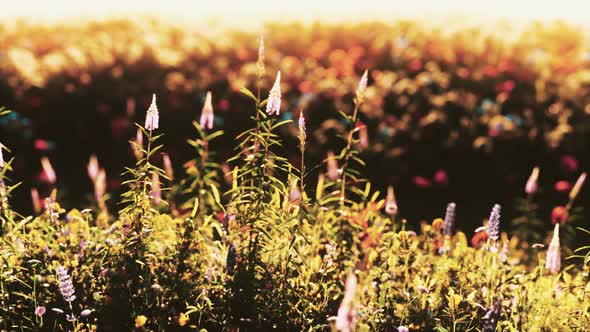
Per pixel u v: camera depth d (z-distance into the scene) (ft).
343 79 17.01
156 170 8.86
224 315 8.77
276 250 9.05
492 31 18.89
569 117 15.34
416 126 15.46
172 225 9.31
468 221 14.12
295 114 15.93
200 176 9.67
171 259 8.88
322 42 18.88
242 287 8.74
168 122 16.33
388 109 16.10
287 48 18.62
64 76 16.44
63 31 19.66
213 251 9.02
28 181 15.39
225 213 8.96
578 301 8.87
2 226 8.86
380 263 9.05
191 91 16.56
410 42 17.90
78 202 14.39
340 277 8.99
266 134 8.87
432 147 15.40
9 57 16.46
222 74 16.98
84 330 8.46
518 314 8.65
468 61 17.07
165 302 8.79
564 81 16.15
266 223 8.92
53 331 8.58
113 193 14.32
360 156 15.38
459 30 18.62
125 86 16.61
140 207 8.89
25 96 16.10
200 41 18.28
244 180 8.99
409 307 8.82
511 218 14.21
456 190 15.35
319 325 8.57
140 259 8.78
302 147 8.93
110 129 16.42
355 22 20.02
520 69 16.47
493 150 15.17
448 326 8.74
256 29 19.15
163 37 18.75
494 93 16.31
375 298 8.91
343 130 15.48
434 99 15.72
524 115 15.65
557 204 14.82
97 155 16.37
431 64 16.96
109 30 20.39
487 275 9.03
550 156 15.21
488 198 15.12
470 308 8.80
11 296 8.76
